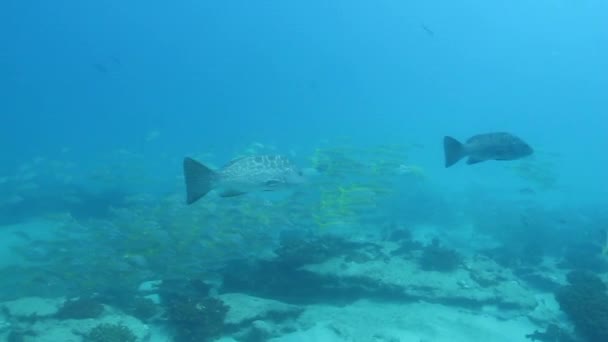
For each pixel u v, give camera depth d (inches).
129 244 456.4
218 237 460.8
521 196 1096.8
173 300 392.5
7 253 617.0
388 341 363.3
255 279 457.4
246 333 368.2
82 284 427.2
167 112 5157.5
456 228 776.9
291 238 499.2
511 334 385.7
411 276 445.1
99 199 879.7
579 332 369.1
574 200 1110.4
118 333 343.0
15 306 381.4
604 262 570.6
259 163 222.8
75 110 5866.1
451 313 412.2
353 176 612.4
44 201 901.8
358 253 478.0
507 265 576.7
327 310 419.2
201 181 207.3
